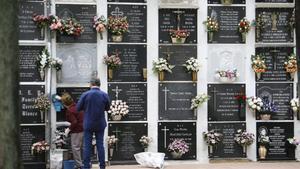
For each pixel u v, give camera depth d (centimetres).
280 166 895
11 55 261
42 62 891
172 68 944
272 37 965
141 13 938
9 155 262
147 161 888
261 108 951
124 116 931
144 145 927
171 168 881
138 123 935
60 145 891
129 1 934
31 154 897
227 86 956
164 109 942
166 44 943
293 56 954
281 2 966
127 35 935
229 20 957
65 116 908
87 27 923
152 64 939
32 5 907
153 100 939
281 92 965
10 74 261
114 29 914
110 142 906
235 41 958
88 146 784
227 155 952
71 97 882
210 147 941
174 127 943
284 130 962
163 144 940
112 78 929
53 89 910
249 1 961
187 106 948
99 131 789
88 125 779
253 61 947
